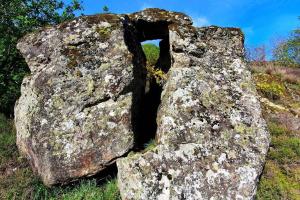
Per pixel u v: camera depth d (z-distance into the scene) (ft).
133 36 38.17
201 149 30.96
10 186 32.01
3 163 34.81
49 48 35.91
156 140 32.83
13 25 45.55
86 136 32.60
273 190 32.96
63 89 33.78
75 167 31.96
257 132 32.53
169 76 35.37
